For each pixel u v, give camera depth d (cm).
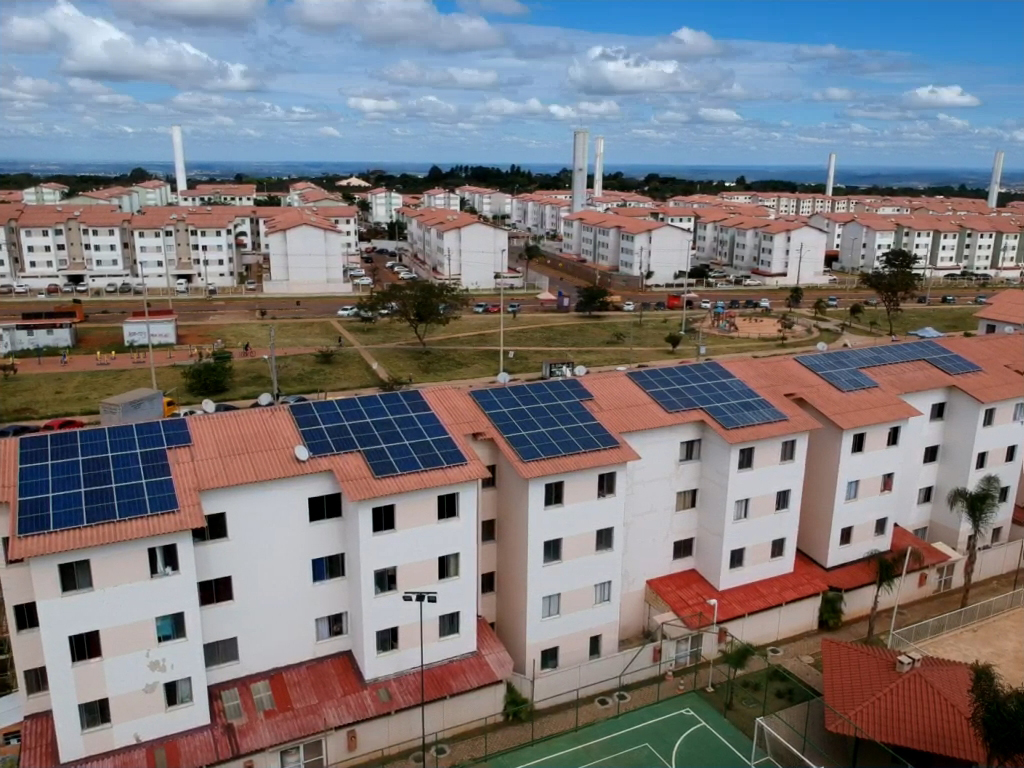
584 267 19562
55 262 15588
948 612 4944
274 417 3797
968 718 3428
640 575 4566
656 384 4706
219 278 15962
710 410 4506
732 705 4022
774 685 4188
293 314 13400
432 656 3809
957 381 5341
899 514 5450
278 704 3488
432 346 11406
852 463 4784
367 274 17700
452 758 3597
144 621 3141
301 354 10631
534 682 3922
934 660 3909
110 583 3042
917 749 3344
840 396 4925
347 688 3612
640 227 18175
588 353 11238
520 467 3806
